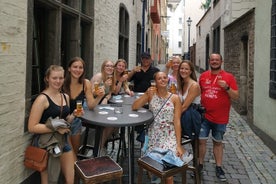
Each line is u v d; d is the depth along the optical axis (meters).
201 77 4.75
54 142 3.14
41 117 3.19
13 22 3.06
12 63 3.07
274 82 6.05
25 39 3.30
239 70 9.73
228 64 11.59
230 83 4.49
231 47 11.03
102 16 7.00
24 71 3.31
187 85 4.36
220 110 4.57
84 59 6.17
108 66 5.11
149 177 4.50
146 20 16.86
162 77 3.87
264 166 5.20
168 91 4.24
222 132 4.62
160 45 36.06
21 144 3.28
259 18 7.29
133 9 11.82
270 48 6.33
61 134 3.23
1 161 2.94
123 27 9.92
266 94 6.70
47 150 3.16
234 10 11.30
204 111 4.46
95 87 4.13
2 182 2.97
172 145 3.74
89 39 6.16
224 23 12.81
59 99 3.34
